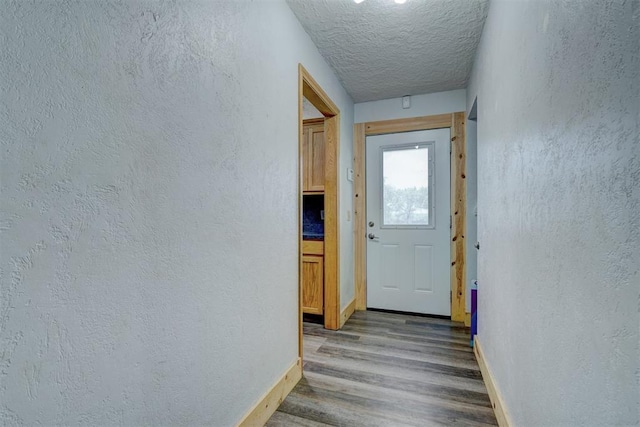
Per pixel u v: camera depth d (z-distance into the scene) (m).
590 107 0.71
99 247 0.78
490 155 1.79
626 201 0.59
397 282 3.35
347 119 3.18
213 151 1.19
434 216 3.21
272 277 1.65
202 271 1.14
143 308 0.90
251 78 1.45
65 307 0.71
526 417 1.15
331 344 2.52
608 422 0.65
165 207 0.98
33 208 0.65
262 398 1.53
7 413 0.61
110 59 0.80
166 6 0.98
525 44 1.17
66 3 0.70
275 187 1.68
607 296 0.65
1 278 0.60
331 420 1.57
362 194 3.42
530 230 1.11
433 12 1.88
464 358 2.25
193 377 1.10
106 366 0.80
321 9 1.86
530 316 1.11
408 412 1.63
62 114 0.70
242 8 1.38
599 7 0.67
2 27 0.60
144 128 0.90
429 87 3.02
